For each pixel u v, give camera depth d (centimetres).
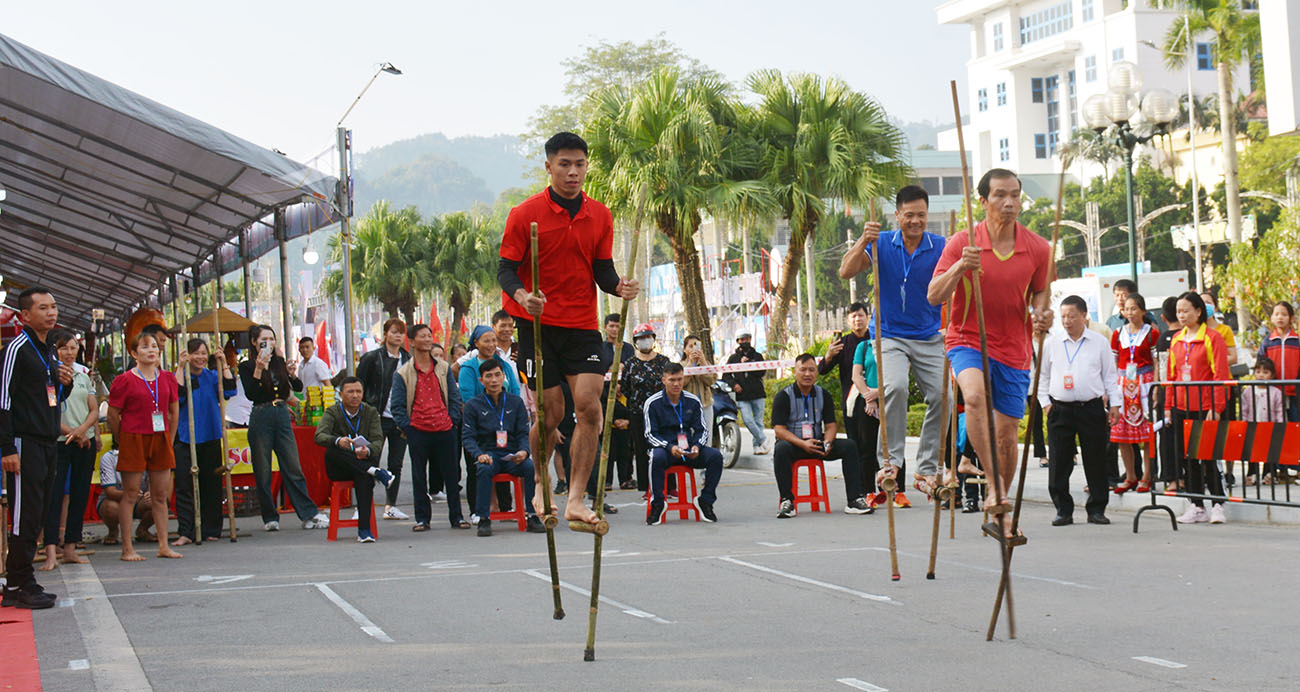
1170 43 5169
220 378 1166
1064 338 1066
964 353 764
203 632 677
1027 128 9975
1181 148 7212
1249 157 5919
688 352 1708
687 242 2622
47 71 1299
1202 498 1045
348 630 669
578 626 662
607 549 1000
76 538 1024
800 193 2556
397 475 1346
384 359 1367
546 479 570
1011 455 771
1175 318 1211
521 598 761
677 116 2488
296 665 582
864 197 2520
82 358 1669
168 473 1050
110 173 1838
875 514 1206
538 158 6369
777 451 1216
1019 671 527
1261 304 2288
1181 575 773
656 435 1185
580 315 643
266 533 1227
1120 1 9325
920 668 538
